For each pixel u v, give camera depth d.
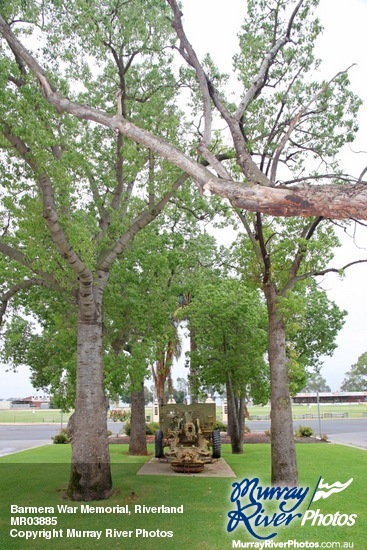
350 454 19.30
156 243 14.62
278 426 12.69
